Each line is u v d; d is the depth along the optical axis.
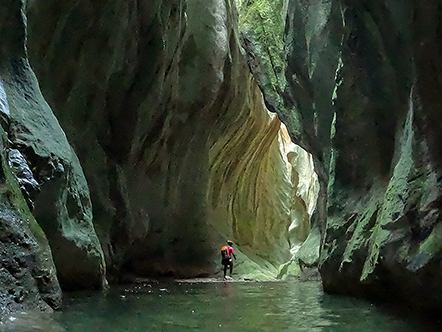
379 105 5.57
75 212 5.82
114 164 10.16
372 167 5.78
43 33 8.34
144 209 11.23
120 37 9.45
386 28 5.02
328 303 4.99
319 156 9.81
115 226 10.19
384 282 4.47
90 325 3.40
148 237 11.55
